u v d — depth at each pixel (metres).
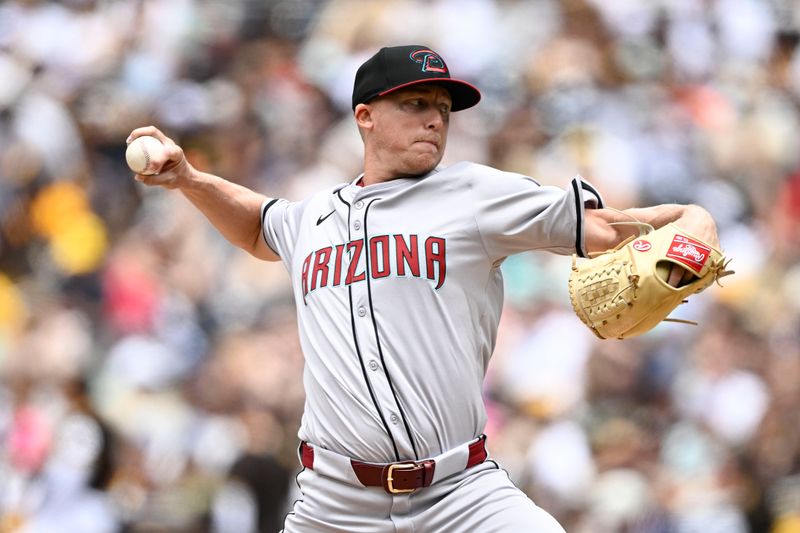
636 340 32.34
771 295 36.00
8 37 43.69
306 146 40.38
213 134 41.41
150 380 33.53
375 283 11.77
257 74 42.50
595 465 29.55
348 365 11.74
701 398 31.67
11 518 28.94
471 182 11.84
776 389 31.75
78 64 43.25
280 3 44.81
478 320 11.94
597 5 43.88
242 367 31.48
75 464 29.22
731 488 29.20
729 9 44.81
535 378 32.28
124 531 28.58
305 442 12.43
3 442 30.11
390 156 12.19
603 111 40.50
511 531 11.51
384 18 43.78
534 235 11.48
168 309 35.38
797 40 45.16
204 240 36.72
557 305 34.09
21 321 34.66
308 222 12.59
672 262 11.05
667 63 43.09
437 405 11.66
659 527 28.17
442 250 11.73
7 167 39.53
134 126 41.66
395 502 11.72
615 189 38.62
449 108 12.36
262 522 27.97
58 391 31.42
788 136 41.22
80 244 38.03
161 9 44.56
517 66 42.50
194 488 28.95
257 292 35.31
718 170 40.16
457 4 43.91
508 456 29.83
